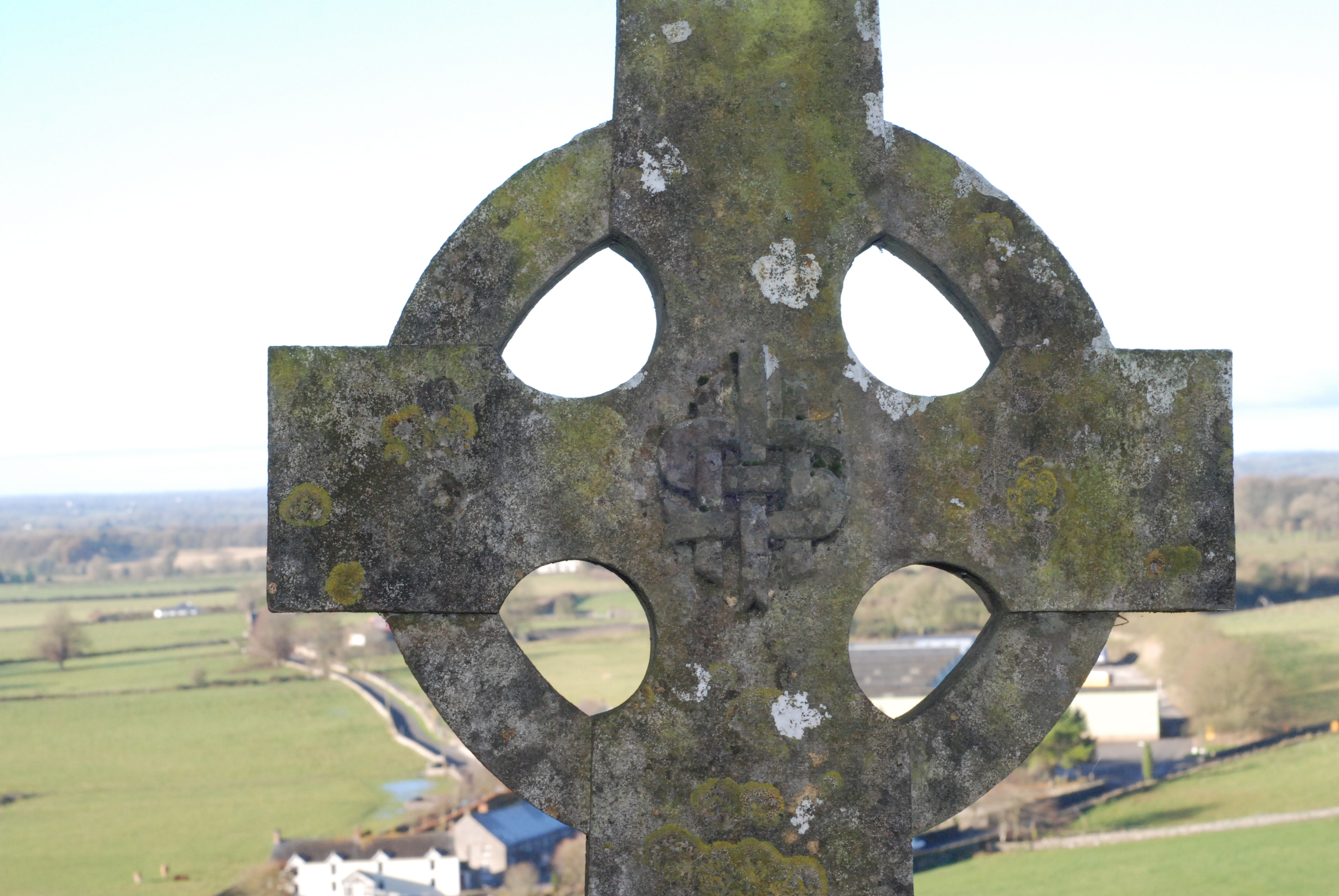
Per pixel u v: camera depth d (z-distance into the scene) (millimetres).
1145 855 30781
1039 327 2361
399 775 45500
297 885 35094
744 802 2260
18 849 38594
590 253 2340
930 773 2309
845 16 2336
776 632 2281
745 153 2307
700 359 2285
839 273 2318
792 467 2285
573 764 2244
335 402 2201
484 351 2229
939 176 2354
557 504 2244
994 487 2342
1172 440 2375
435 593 2209
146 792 44719
